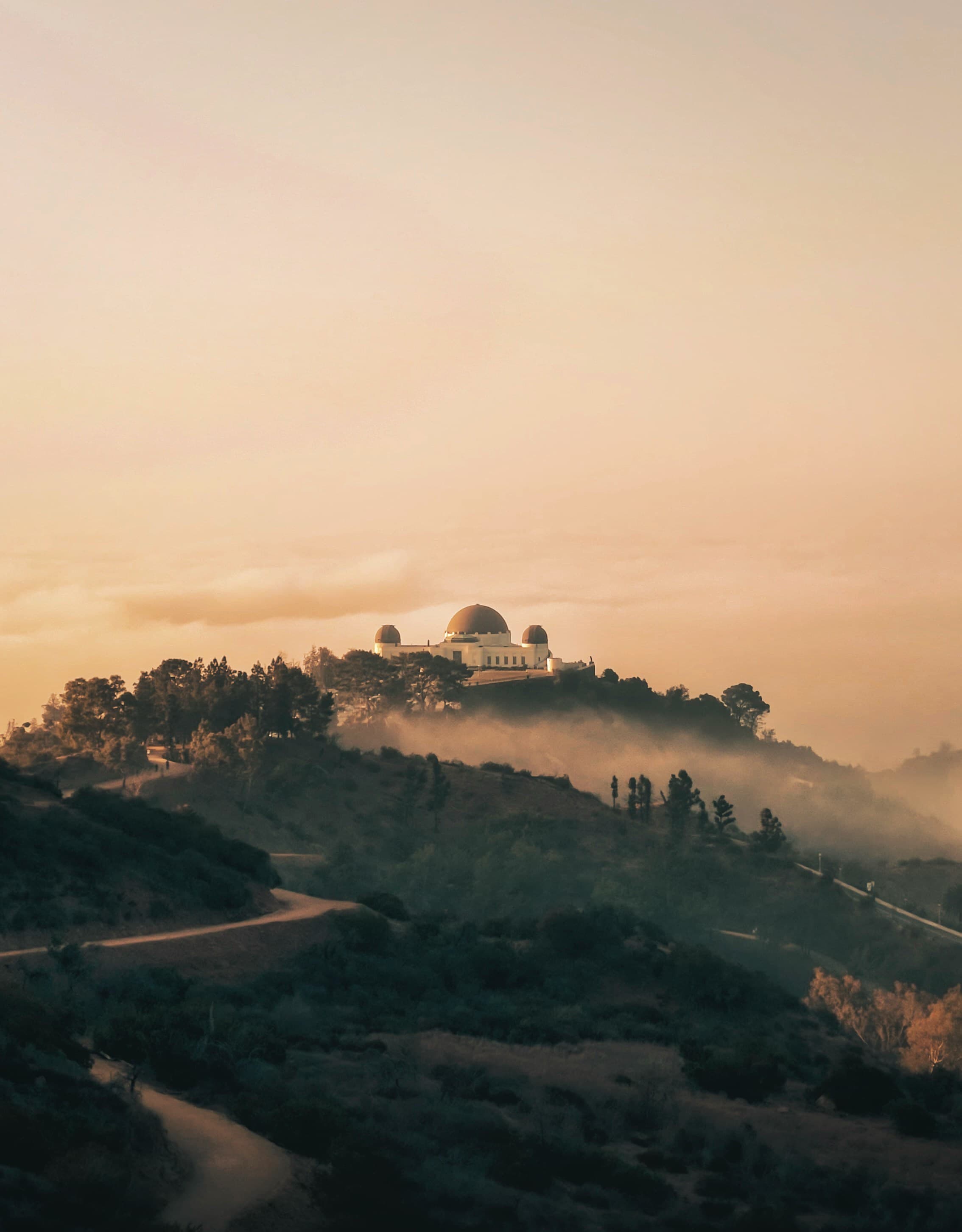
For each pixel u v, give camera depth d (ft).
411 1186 122.72
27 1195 92.84
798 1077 236.84
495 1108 178.91
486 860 552.82
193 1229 98.37
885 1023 327.26
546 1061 222.28
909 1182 159.22
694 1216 135.03
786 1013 331.77
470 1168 137.28
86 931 267.18
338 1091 167.53
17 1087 118.11
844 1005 338.54
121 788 605.73
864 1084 210.59
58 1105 116.98
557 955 349.82
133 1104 126.82
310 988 266.57
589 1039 253.85
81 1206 94.12
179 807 579.89
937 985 526.16
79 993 216.33
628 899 538.88
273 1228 104.27
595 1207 135.23
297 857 542.16
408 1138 140.77
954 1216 142.82
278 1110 138.41
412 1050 214.07
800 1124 191.21
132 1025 168.14
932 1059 287.28
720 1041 271.08
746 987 335.88
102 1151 106.93
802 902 602.03
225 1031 178.50
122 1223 93.97
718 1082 213.25
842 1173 160.66
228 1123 135.64
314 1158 127.54
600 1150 156.56
